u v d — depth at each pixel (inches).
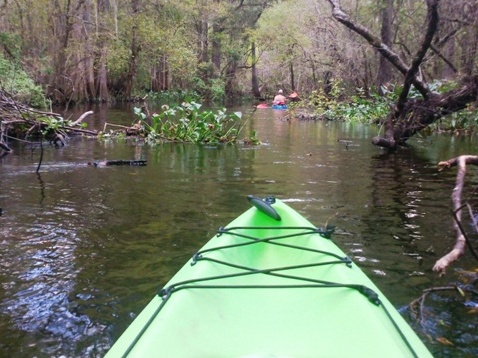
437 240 155.1
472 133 442.6
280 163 301.0
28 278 126.6
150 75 1160.2
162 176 254.8
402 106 366.3
